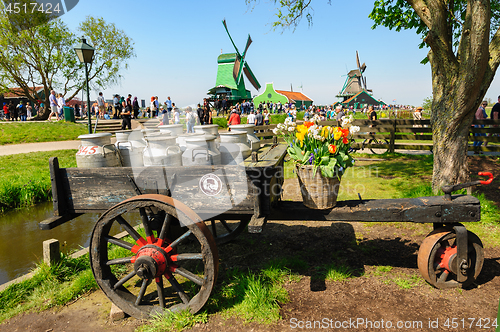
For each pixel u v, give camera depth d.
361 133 10.48
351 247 3.75
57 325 2.54
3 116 27.80
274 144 3.87
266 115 21.78
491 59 4.84
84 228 5.51
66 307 2.79
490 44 4.94
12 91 24.94
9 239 5.02
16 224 5.80
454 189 2.58
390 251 3.60
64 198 2.86
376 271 3.13
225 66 44.28
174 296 2.86
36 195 7.16
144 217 2.57
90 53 8.57
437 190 5.32
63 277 3.26
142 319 2.55
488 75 4.85
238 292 2.76
